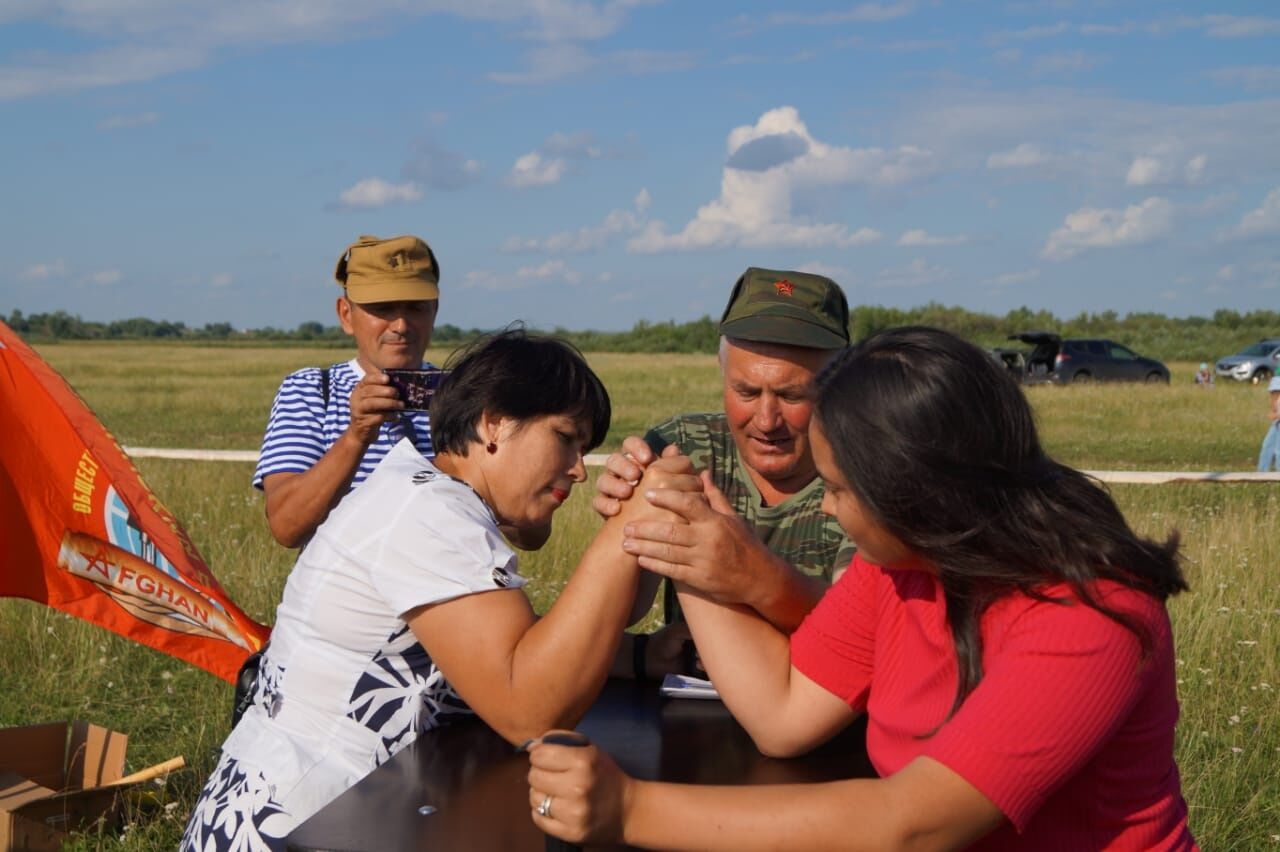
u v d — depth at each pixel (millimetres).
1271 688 5000
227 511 8633
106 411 23250
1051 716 1479
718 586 2008
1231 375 34344
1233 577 6645
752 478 2943
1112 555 1538
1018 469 1552
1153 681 1557
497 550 1964
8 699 5062
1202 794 4000
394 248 3707
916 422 1530
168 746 4531
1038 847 1604
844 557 2707
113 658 5500
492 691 1898
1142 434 18281
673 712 2424
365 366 3816
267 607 6227
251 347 86125
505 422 2100
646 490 1991
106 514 3805
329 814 1818
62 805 3637
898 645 1814
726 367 2814
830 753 2148
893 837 1464
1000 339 52062
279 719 2090
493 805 1854
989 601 1593
